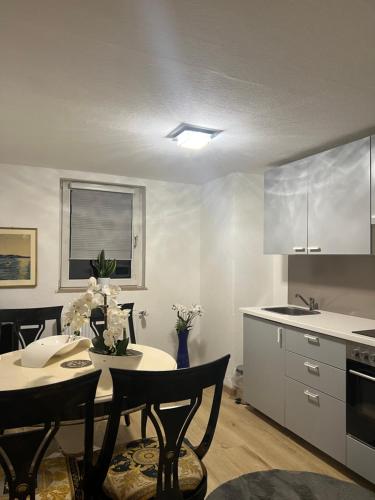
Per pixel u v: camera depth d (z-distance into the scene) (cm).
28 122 241
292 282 365
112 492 142
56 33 146
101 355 186
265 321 307
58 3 129
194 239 439
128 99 206
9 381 186
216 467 242
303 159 300
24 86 191
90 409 133
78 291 377
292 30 144
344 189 262
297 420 270
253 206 386
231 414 325
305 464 246
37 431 123
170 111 222
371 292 282
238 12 133
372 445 213
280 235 322
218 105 213
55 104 213
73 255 383
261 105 213
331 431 241
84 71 176
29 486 123
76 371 202
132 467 155
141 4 129
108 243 400
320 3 129
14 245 351
